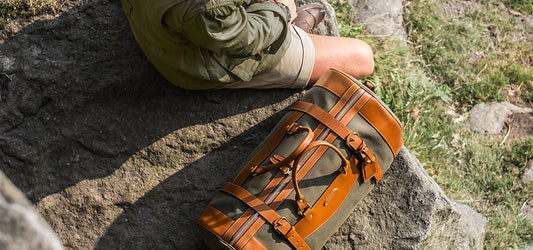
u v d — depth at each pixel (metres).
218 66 2.15
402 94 3.79
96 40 2.59
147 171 2.54
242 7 1.87
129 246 2.45
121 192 2.50
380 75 3.81
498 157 3.85
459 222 3.12
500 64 4.32
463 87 4.13
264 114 2.66
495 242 3.56
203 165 2.59
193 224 2.52
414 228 2.52
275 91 2.67
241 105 2.65
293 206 2.11
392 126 2.29
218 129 2.62
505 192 3.74
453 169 3.76
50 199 2.46
